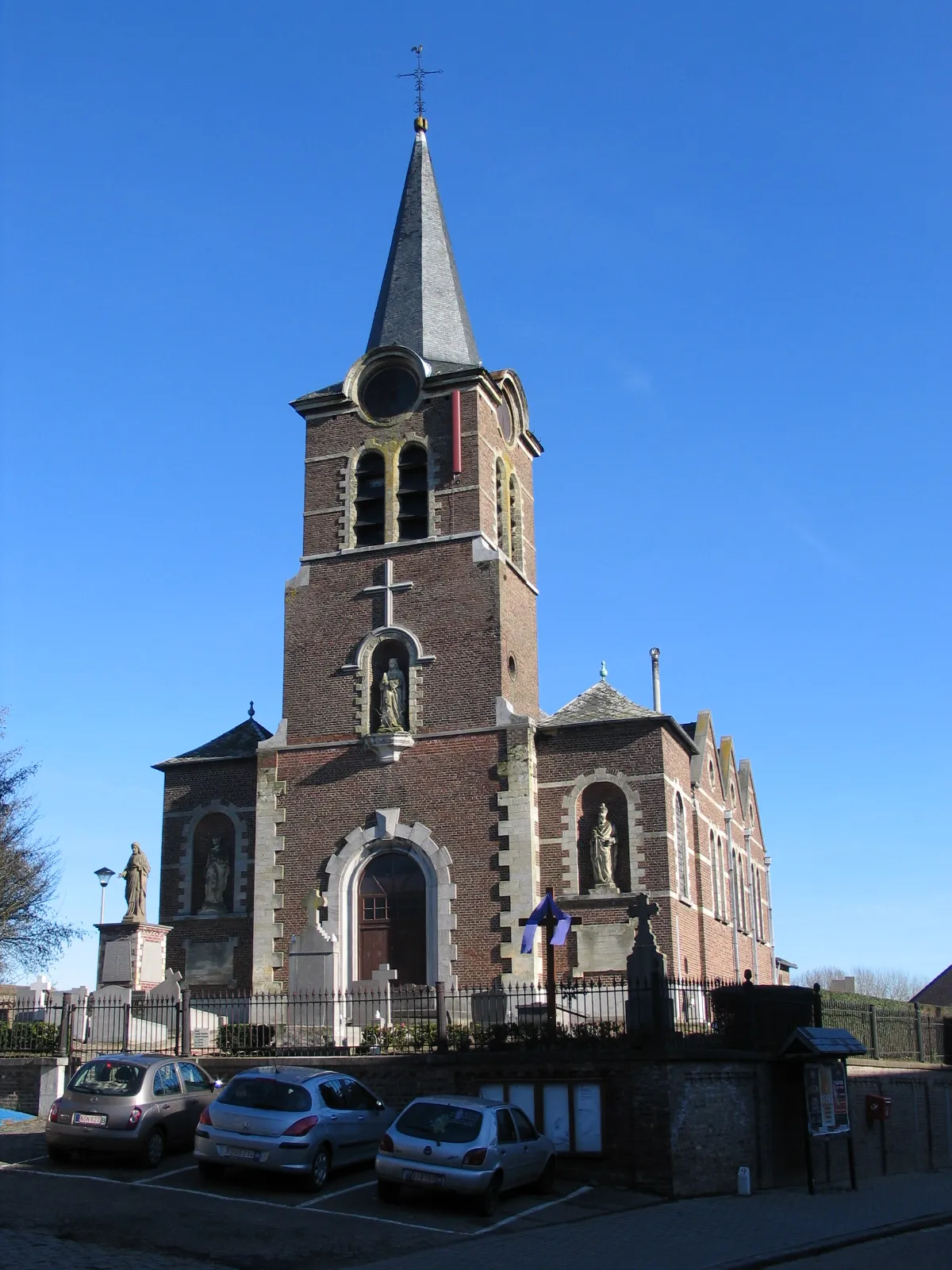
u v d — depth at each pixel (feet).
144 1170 67.15
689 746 125.80
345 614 121.80
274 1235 55.42
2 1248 50.31
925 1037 109.70
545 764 115.75
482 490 122.21
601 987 96.17
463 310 136.15
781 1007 81.46
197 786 125.49
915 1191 81.30
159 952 109.60
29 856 150.10
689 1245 57.21
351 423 127.13
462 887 111.04
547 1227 60.70
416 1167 62.28
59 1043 84.74
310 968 99.91
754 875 164.76
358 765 116.88
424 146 143.13
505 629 119.75
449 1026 82.79
